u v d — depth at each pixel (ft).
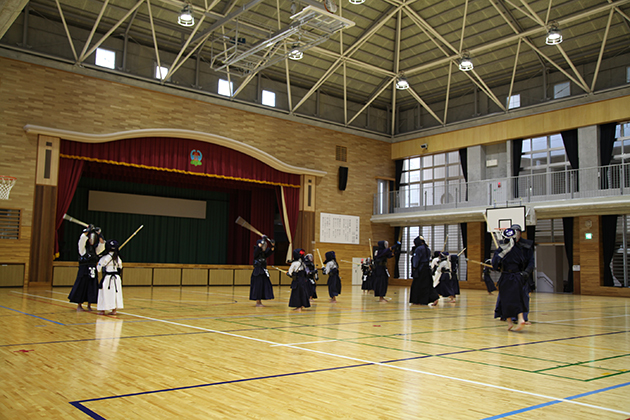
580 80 74.69
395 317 34.40
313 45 64.85
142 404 12.05
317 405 12.26
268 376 15.29
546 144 81.20
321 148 90.84
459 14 72.59
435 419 11.30
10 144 62.28
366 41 80.28
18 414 11.14
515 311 27.43
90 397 12.59
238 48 76.18
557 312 42.01
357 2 56.03
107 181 87.56
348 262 92.27
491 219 78.79
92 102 68.18
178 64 75.92
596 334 26.91
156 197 91.86
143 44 73.82
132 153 70.69
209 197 98.53
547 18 63.93
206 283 77.20
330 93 93.66
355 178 95.20
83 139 66.28
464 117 92.02
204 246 97.35
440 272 45.44
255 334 24.58
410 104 99.76
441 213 86.22
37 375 14.85
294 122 87.76
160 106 73.72
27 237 62.39
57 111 65.57
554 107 79.10
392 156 101.09
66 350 19.08
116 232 87.97
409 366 17.11
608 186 72.90
